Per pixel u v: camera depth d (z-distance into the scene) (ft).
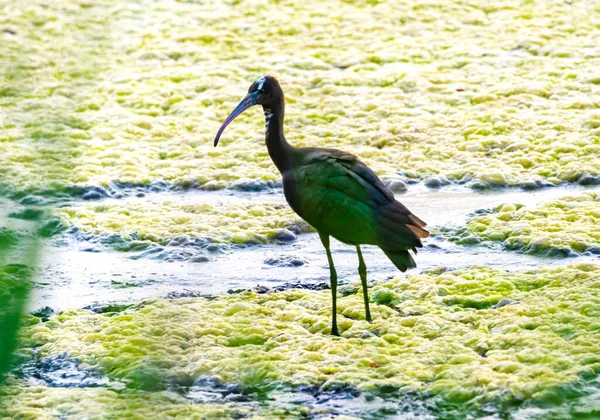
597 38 74.23
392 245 35.65
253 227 49.34
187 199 53.47
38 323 39.14
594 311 37.29
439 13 81.00
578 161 55.01
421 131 60.08
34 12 80.69
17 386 34.01
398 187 53.52
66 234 49.01
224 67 71.00
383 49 73.67
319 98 65.31
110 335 37.52
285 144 38.78
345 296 41.24
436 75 68.23
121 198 53.72
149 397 33.06
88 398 32.99
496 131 59.72
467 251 45.68
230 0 86.07
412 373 33.65
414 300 39.99
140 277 44.21
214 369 34.47
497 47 73.20
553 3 82.69
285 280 43.50
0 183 50.55
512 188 53.06
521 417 31.04
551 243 44.73
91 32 69.97
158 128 61.98
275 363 34.63
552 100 63.72
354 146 58.39
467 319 37.83
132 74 69.87
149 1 84.99
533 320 37.01
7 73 40.65
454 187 53.67
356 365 34.37
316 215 36.27
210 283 43.32
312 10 82.94
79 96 57.98
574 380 32.48
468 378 33.06
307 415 31.73
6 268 30.30
